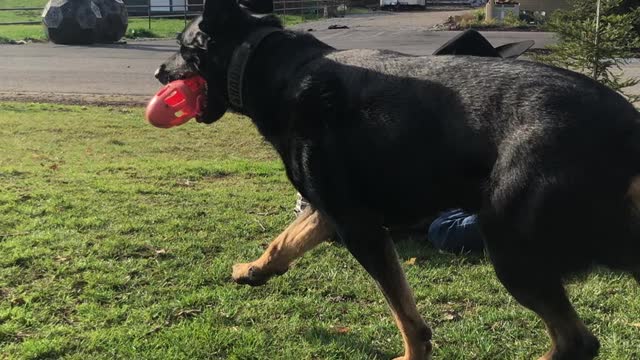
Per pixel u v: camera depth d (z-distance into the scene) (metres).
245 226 5.91
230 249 5.34
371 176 3.06
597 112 2.60
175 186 7.45
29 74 18.17
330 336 3.96
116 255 5.13
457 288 4.61
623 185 2.53
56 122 11.55
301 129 3.21
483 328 4.06
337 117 3.10
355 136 3.04
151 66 20.12
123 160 9.03
